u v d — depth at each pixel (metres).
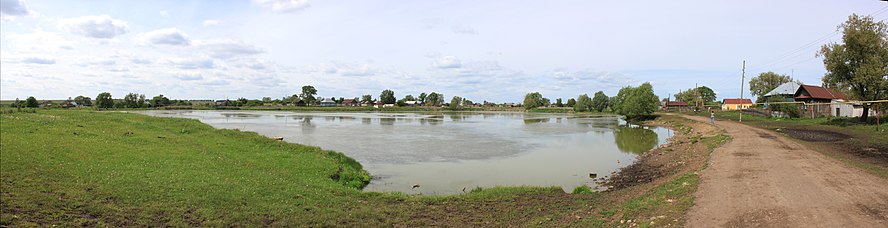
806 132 40.50
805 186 14.42
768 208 11.81
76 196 13.66
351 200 16.88
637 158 33.69
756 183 15.26
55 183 14.60
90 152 20.34
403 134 55.44
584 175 26.44
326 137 50.28
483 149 39.69
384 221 14.27
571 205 15.93
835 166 18.84
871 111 58.59
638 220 12.27
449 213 15.39
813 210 11.44
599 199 16.66
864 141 31.05
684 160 27.25
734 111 99.94
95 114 40.03
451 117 117.88
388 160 32.53
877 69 44.06
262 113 136.38
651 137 53.06
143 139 26.38
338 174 23.73
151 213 13.08
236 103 192.62
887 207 11.59
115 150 21.62
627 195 16.73
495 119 105.94
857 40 45.47
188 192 15.43
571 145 43.69
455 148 40.25
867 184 14.62
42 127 26.00
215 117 102.00
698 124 63.44
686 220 11.31
